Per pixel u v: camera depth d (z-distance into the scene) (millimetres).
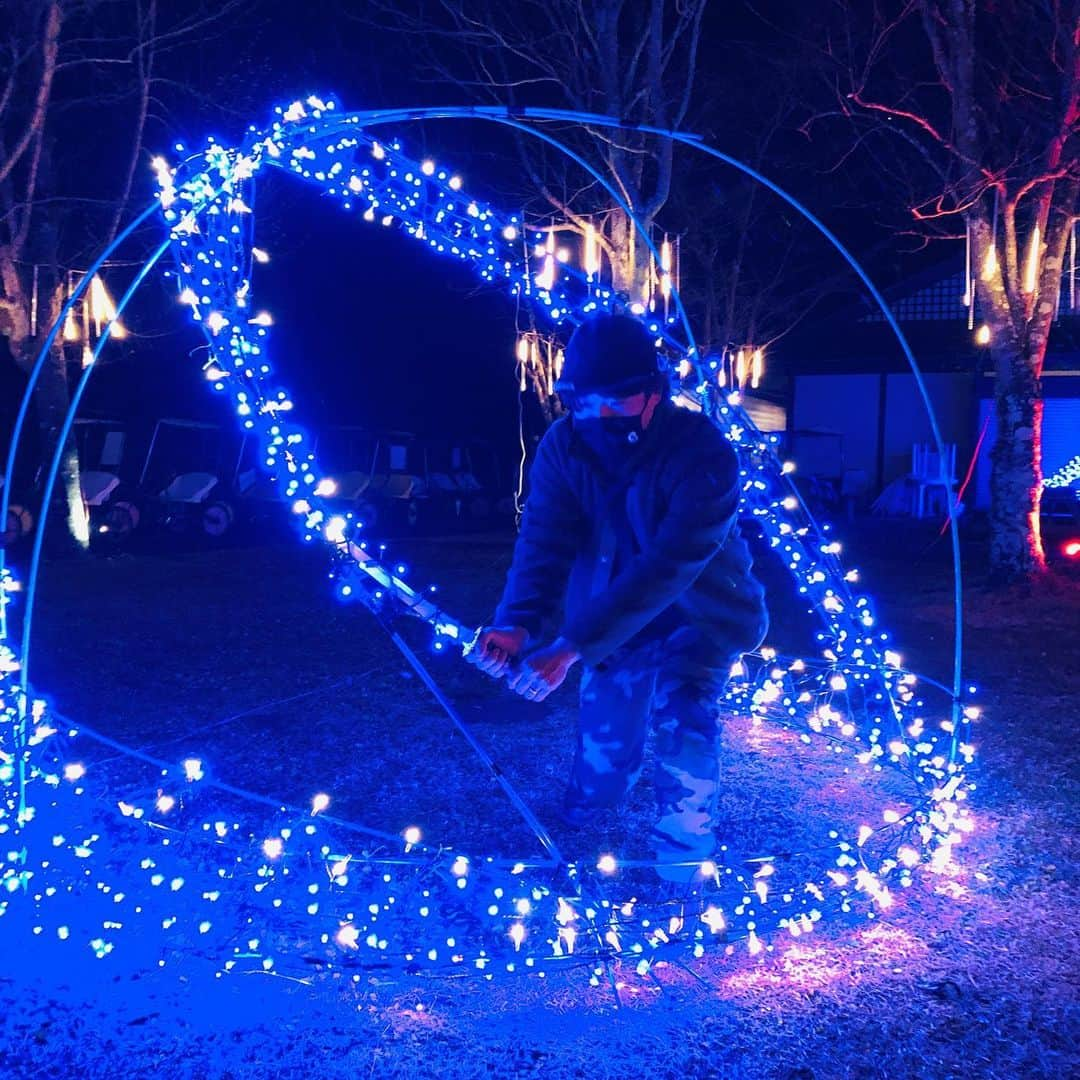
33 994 3098
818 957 3340
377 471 24625
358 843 4297
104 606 10742
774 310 22641
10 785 3861
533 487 3516
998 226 11984
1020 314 11711
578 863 3504
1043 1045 2832
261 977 3205
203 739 5883
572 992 3141
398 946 3395
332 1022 2975
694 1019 2986
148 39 13820
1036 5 11109
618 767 3527
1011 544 11930
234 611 10469
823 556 5281
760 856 4137
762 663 7656
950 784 4363
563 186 13828
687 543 3133
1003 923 3564
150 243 15305
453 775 5211
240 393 3293
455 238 4645
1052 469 23953
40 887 3699
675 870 3551
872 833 4152
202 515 19656
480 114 3719
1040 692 7094
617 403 3129
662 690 3512
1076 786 5020
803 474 26016
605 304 4832
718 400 4852
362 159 4383
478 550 17375
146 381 23359
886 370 26156
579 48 13117
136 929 3479
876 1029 2920
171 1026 2947
